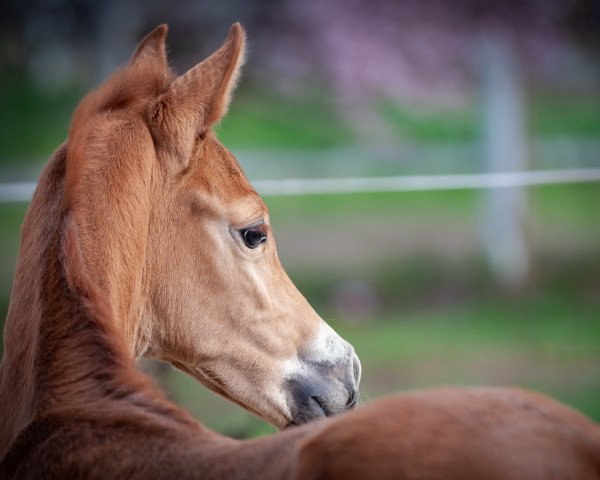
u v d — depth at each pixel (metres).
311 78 17.39
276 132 19.95
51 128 20.45
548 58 15.68
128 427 2.91
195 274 4.00
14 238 16.23
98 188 3.64
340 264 15.66
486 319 12.93
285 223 18.80
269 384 4.23
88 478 2.84
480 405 2.40
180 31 16.27
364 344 11.76
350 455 2.31
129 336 3.76
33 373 3.27
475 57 15.88
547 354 11.04
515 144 15.38
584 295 14.10
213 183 4.00
